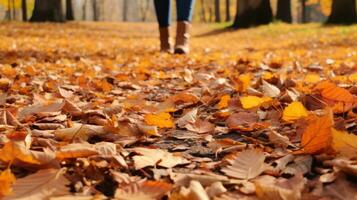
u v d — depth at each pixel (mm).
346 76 3873
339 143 1607
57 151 1625
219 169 1651
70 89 4008
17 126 2211
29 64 6352
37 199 1285
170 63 6715
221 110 2766
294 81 3529
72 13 39188
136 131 2166
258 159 1539
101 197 1298
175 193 1260
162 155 1718
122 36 20250
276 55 8445
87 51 9750
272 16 24875
